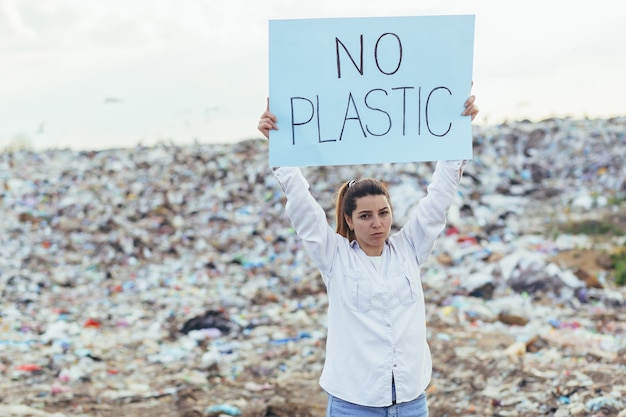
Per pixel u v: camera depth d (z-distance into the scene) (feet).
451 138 11.25
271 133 11.14
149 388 21.50
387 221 10.95
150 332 27.63
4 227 43.34
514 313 27.30
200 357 24.57
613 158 46.62
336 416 10.93
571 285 29.48
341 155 11.17
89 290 34.50
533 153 49.47
